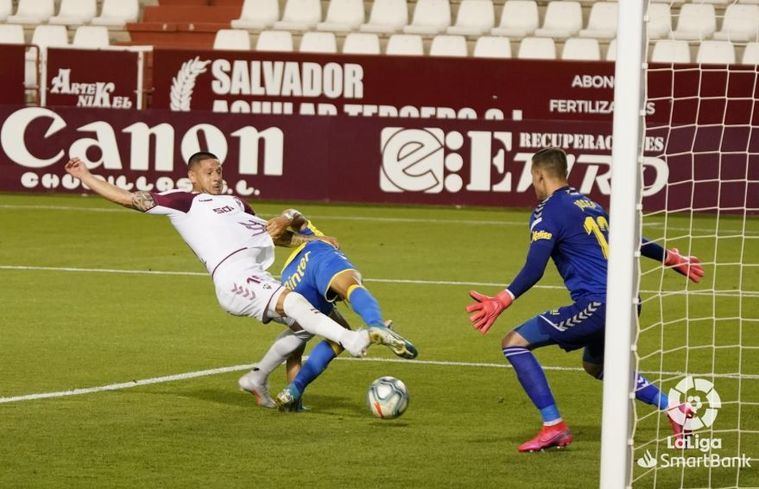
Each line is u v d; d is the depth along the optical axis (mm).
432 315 33406
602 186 59844
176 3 77688
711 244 50375
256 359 26969
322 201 61438
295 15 74625
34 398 22672
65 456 18578
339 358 27281
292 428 20688
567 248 19219
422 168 61156
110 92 63625
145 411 21781
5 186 63219
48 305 33656
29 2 76250
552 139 60094
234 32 70812
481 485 17375
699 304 35656
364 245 47938
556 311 19344
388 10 74062
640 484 17734
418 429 20781
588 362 20469
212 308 33781
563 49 70438
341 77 62500
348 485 17281
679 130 59031
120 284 37688
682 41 65500
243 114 61250
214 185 23141
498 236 51562
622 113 15109
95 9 75938
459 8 73875
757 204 59031
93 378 24625
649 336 30391
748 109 58844
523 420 21562
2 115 62844
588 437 20453
